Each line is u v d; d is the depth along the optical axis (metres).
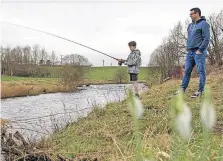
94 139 6.96
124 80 48.28
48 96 32.56
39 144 6.81
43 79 47.81
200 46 8.40
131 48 10.21
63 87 39.22
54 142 7.19
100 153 5.84
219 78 12.72
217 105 7.76
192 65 8.88
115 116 8.60
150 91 12.15
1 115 18.20
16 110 20.95
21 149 6.28
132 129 6.68
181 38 42.22
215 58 36.88
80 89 41.00
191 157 3.03
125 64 10.25
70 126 8.90
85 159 5.69
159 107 8.29
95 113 9.38
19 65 51.81
